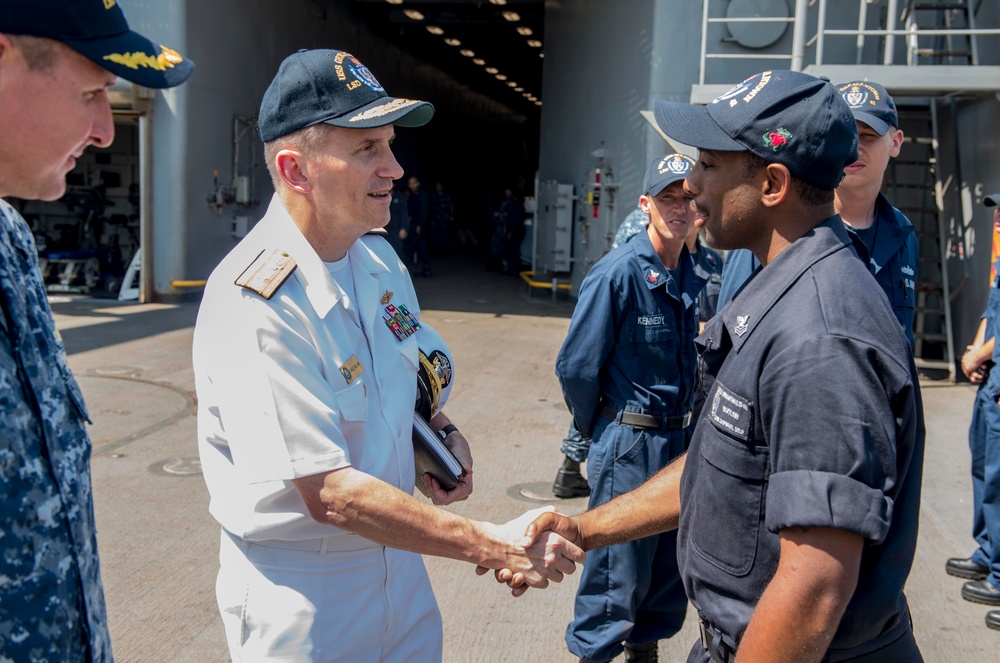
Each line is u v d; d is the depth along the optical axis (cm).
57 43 121
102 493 490
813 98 155
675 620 307
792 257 156
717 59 1036
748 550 156
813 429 138
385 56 2155
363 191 178
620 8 1167
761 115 156
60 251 1322
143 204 1188
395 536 170
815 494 135
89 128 129
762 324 154
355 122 169
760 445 153
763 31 1008
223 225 1307
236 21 1312
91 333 966
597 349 302
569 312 1276
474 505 486
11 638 118
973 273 861
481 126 3388
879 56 973
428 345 216
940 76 780
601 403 315
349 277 193
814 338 142
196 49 1194
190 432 607
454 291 1502
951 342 836
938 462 579
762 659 141
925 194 938
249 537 178
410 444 199
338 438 172
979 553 399
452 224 2508
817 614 137
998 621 365
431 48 2388
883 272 281
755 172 160
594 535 200
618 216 1176
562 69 1452
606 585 290
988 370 395
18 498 119
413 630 198
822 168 156
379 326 194
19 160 125
